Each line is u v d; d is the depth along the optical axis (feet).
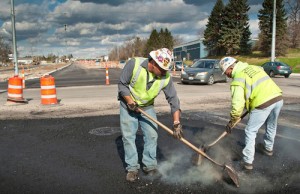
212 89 47.96
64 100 36.86
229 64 14.40
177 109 13.60
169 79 13.29
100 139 20.12
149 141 13.91
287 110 29.50
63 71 150.20
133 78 12.94
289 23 198.80
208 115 27.09
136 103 13.25
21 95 34.40
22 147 18.76
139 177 14.02
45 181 13.75
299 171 14.66
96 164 15.70
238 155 16.76
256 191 12.70
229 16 198.08
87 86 56.03
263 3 169.58
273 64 84.53
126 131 13.69
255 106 14.46
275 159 16.16
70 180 13.83
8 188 13.10
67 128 23.08
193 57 281.54
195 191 12.67
